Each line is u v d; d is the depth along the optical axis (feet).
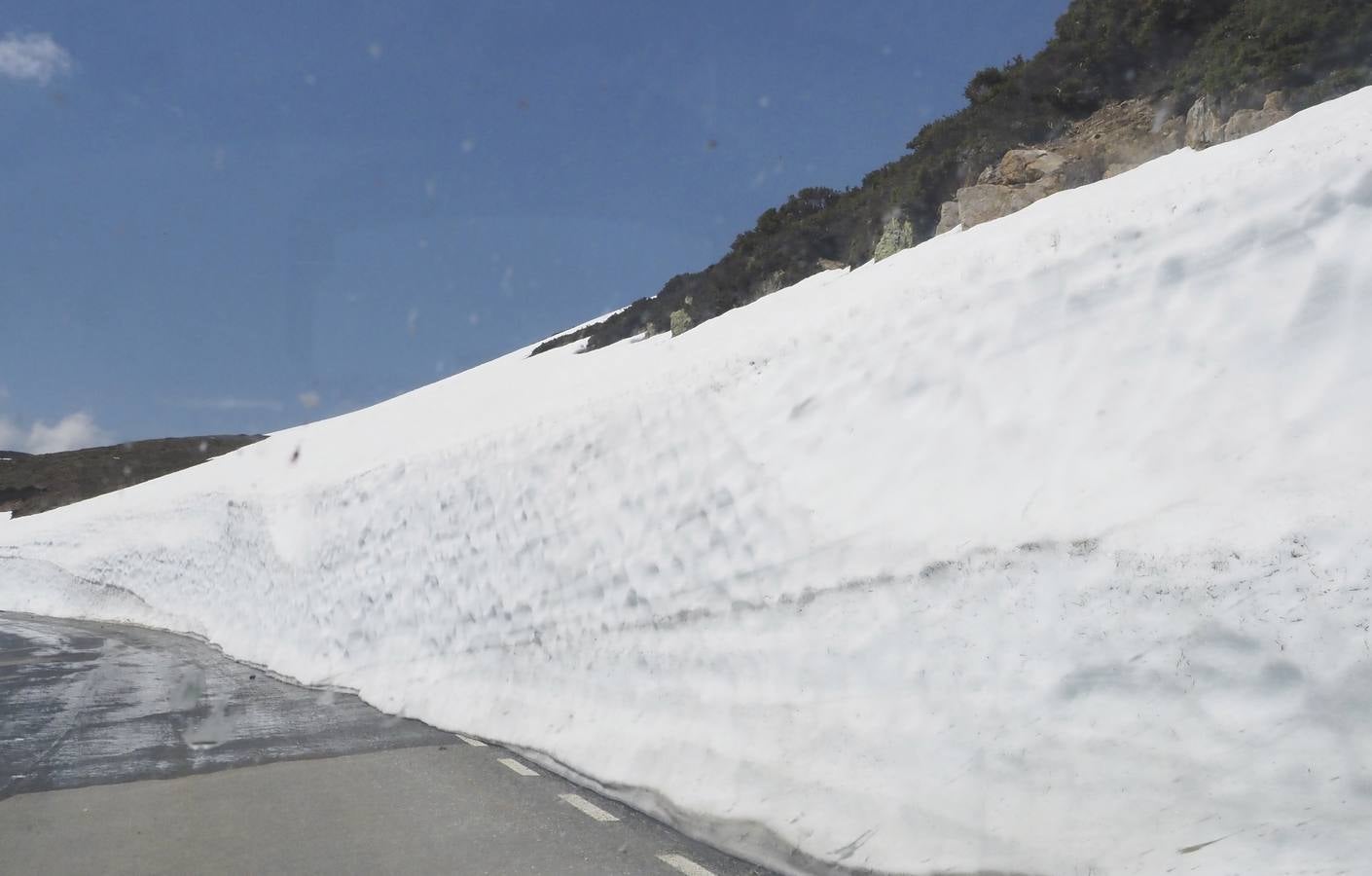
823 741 20.92
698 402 35.32
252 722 35.73
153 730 34.55
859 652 21.59
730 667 24.98
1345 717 13.74
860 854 18.19
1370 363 17.63
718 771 22.47
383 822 22.26
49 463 246.27
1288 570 15.19
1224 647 15.34
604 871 18.84
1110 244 24.43
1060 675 17.35
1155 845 14.56
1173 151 48.49
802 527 26.48
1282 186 21.31
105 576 102.89
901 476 25.17
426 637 41.98
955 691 19.04
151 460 243.60
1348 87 39.06
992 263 28.32
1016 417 23.52
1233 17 51.42
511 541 39.22
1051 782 16.47
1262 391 18.79
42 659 59.00
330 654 48.24
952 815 17.47
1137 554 17.40
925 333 28.25
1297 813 13.56
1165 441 19.53
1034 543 19.43
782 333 39.22
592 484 36.88
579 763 26.68
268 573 61.82
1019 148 63.10
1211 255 21.74
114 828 22.49
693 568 29.17
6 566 134.31
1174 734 15.38
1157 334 21.77
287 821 22.56
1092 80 64.80
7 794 26.13
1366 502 15.20
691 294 124.16
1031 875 15.57
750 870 19.03
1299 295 19.47
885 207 77.77
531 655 34.17
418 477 50.44
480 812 23.09
